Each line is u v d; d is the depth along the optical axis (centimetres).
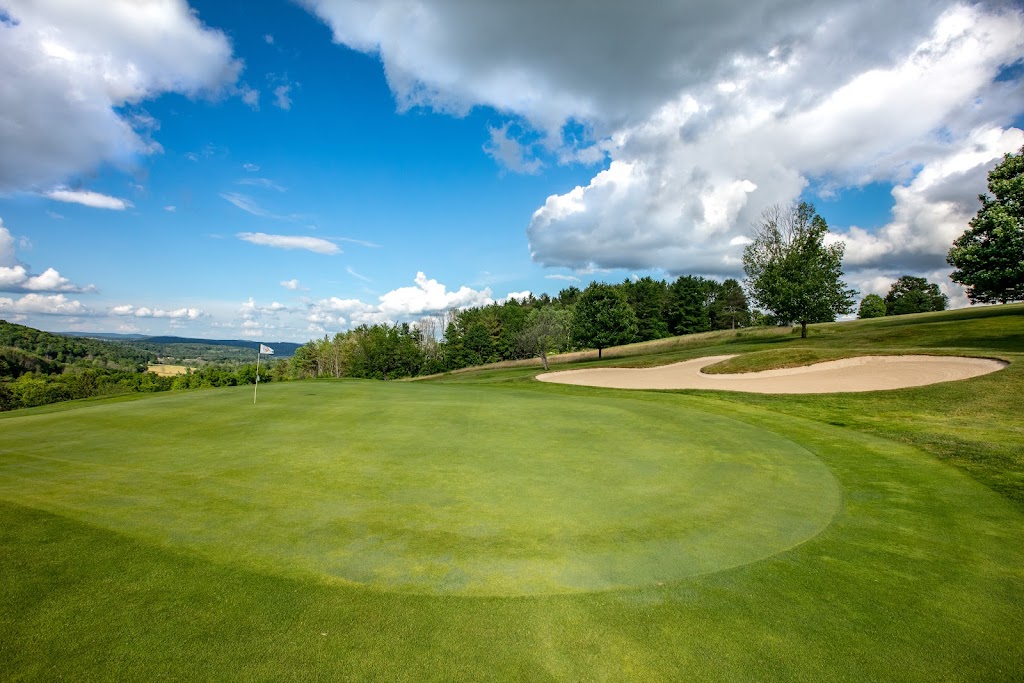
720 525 684
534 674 385
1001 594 518
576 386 2675
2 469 909
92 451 1045
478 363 8119
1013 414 1382
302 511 705
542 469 923
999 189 2675
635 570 553
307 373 10988
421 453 1030
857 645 429
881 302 9788
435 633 434
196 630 431
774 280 4672
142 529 637
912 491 845
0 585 498
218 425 1330
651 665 398
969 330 3353
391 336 8100
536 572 543
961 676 391
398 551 586
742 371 2641
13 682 363
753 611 479
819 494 819
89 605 465
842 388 1969
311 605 472
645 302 9144
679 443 1150
